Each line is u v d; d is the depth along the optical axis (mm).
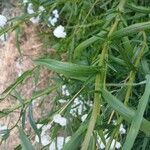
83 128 188
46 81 416
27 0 338
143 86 291
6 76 446
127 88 233
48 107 382
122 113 184
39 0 324
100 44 242
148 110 303
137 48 259
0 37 311
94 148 188
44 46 406
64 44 312
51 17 364
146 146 293
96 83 202
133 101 292
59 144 242
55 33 311
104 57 224
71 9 335
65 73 196
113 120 273
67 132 253
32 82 415
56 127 240
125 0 268
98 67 206
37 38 432
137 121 177
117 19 255
